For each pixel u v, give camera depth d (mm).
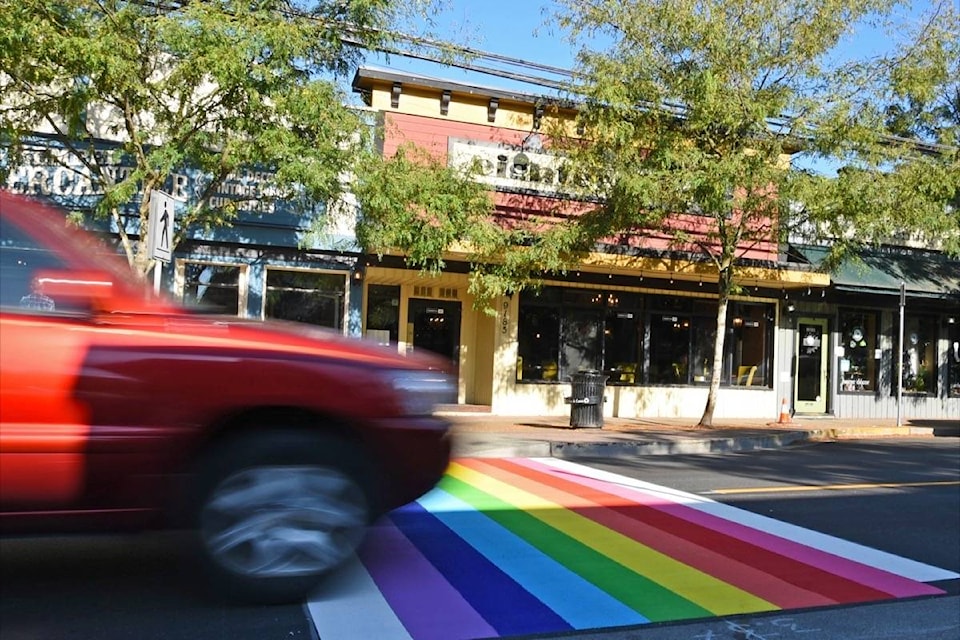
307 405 4234
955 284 19125
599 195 14102
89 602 4473
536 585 4977
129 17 8961
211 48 8656
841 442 14758
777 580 5273
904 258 19453
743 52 12695
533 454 11438
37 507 3816
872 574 5477
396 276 15422
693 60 13133
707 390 17828
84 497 3873
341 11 10625
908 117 16359
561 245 13438
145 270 10164
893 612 4723
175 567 5133
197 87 10367
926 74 13188
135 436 3922
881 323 19656
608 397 17000
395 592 4742
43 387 3801
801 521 7098
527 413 16328
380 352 4691
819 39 12695
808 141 13125
